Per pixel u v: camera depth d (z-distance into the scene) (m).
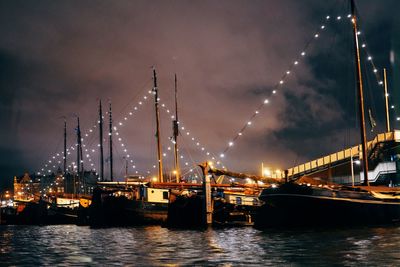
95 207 44.22
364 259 15.32
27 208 61.97
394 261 14.77
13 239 31.69
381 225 28.97
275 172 52.66
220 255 17.86
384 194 30.88
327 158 51.72
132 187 45.62
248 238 24.34
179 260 16.84
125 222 41.84
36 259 19.06
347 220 28.55
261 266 14.77
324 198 27.92
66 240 28.91
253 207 37.78
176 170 51.19
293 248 18.89
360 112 32.62
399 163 41.44
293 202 28.19
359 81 32.91
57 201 67.62
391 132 44.88
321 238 22.16
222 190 37.97
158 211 42.44
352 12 33.41
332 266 14.27
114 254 19.62
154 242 24.28
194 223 35.56
